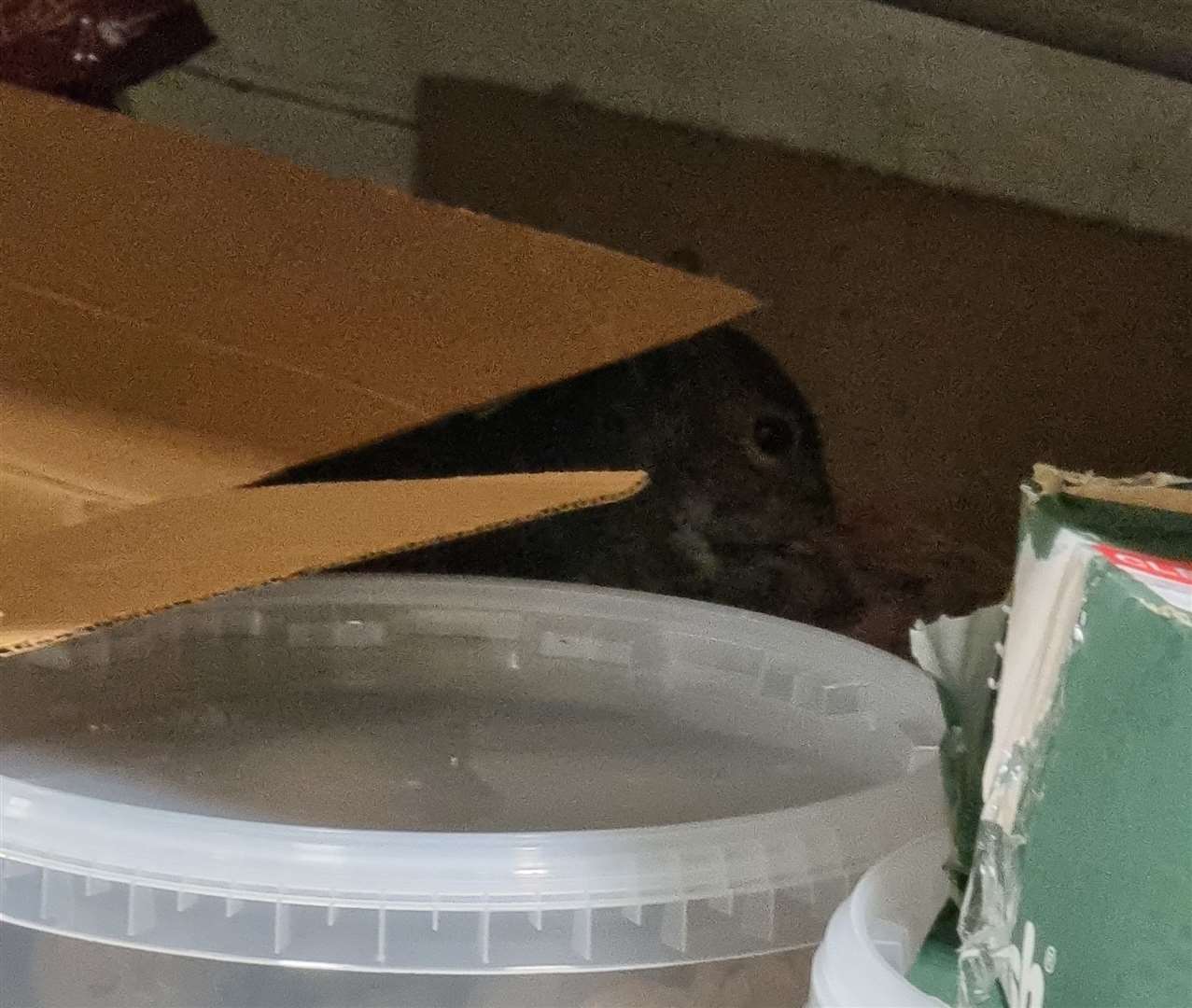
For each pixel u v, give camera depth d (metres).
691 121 0.92
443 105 0.96
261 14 0.93
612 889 0.44
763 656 0.71
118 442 0.54
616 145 0.94
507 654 0.75
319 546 0.41
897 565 0.88
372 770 0.60
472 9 0.91
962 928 0.39
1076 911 0.33
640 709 0.69
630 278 0.65
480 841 0.44
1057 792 0.34
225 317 0.60
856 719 0.66
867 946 0.39
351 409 0.58
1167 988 0.31
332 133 0.97
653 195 0.94
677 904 0.44
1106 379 0.88
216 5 0.92
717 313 0.65
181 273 0.61
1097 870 0.32
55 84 0.76
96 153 0.64
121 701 0.67
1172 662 0.31
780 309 0.92
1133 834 0.31
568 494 0.42
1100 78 0.81
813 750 0.64
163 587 0.41
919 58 0.84
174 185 0.64
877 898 0.42
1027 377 0.89
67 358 0.57
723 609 0.73
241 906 0.43
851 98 0.88
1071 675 0.34
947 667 0.43
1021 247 0.88
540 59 0.93
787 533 0.87
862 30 0.84
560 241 0.65
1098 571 0.33
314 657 0.74
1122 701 0.32
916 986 0.39
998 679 0.39
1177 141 0.82
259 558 0.41
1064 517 0.38
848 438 0.91
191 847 0.43
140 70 0.79
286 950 0.43
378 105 0.96
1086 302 0.88
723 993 0.48
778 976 0.49
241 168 0.65
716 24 0.88
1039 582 0.37
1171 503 0.38
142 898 0.43
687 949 0.44
